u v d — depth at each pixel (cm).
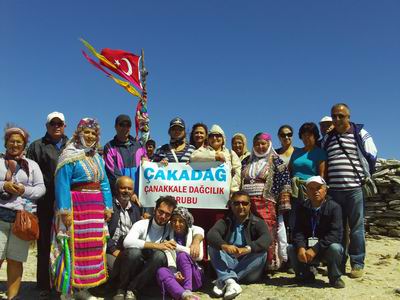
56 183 350
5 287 424
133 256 359
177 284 357
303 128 451
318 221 404
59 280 344
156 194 446
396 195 743
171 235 389
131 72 631
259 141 438
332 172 433
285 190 425
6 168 347
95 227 355
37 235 348
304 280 413
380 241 709
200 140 457
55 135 393
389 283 419
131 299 358
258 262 399
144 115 625
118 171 440
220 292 379
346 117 429
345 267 451
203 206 440
